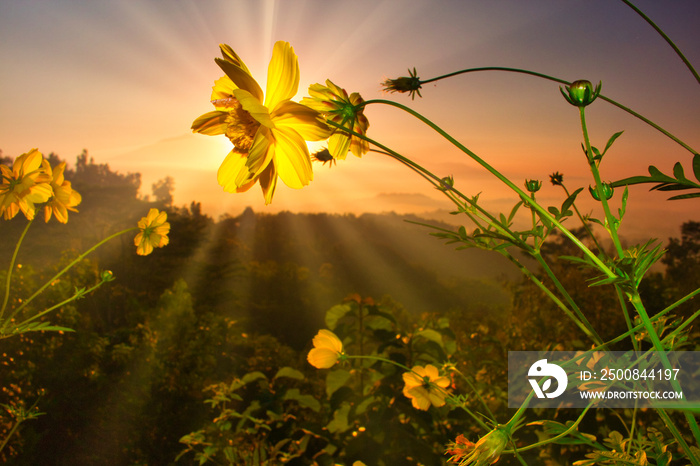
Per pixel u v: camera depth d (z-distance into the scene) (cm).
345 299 110
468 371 132
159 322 290
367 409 99
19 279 266
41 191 47
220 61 25
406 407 94
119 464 223
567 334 153
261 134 24
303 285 1179
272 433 112
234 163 29
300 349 830
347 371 107
